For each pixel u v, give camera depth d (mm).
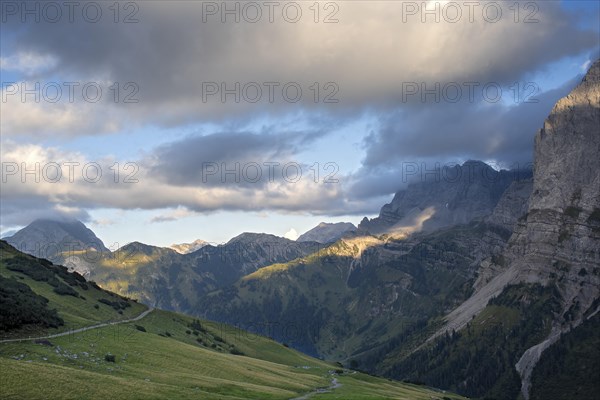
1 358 102438
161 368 137125
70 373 100938
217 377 144000
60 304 189750
